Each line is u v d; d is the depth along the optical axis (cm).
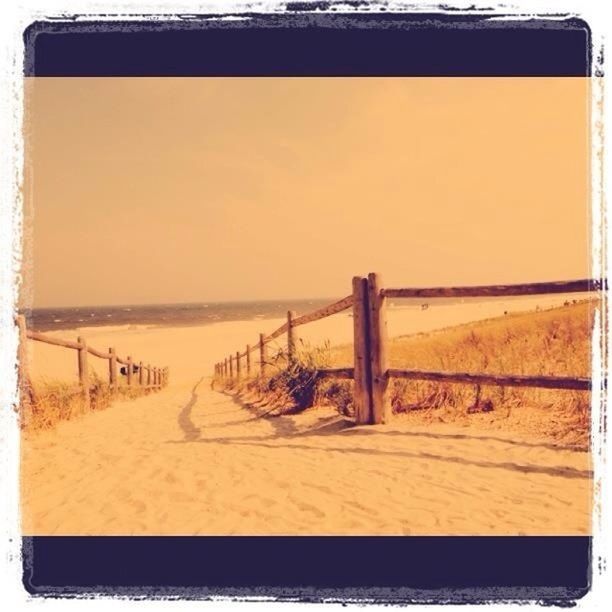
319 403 690
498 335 983
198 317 7425
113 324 6209
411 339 1466
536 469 390
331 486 381
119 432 652
